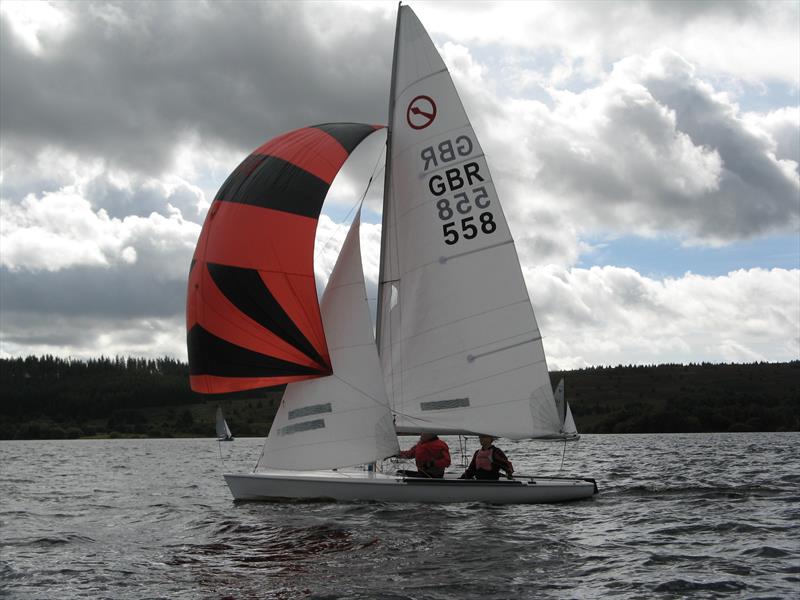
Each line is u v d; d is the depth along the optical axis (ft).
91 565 39.32
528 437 56.80
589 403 533.96
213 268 54.54
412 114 60.18
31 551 44.14
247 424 541.75
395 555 38.70
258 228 54.44
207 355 54.75
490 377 57.21
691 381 579.48
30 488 92.94
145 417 647.15
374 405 55.06
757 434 344.49
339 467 54.60
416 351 58.54
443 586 32.58
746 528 45.55
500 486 54.49
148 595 32.65
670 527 45.96
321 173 56.18
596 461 123.34
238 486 57.41
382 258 60.70
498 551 39.27
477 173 58.54
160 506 67.92
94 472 129.18
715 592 30.91
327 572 35.63
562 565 36.22
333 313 55.72
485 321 57.67
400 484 53.98
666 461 118.73
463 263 58.29
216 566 37.86
